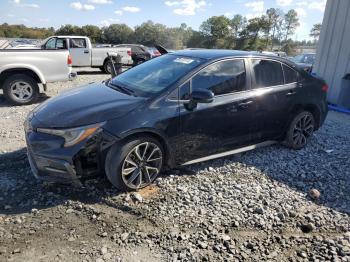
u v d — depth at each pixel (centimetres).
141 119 386
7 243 308
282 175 468
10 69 833
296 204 395
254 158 519
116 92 438
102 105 396
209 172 462
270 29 7588
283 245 323
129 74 497
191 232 335
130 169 391
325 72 1004
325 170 492
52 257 294
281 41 7556
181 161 436
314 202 404
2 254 294
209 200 392
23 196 386
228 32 7775
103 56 1731
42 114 400
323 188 439
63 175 370
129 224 343
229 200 395
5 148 523
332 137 651
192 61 457
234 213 370
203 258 300
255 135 501
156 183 423
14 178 425
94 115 376
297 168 493
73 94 448
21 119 706
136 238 322
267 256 307
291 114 536
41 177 378
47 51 865
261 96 488
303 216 371
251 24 7588
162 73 454
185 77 425
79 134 363
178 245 315
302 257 308
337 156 548
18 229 328
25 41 2717
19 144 542
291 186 439
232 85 463
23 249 302
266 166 493
